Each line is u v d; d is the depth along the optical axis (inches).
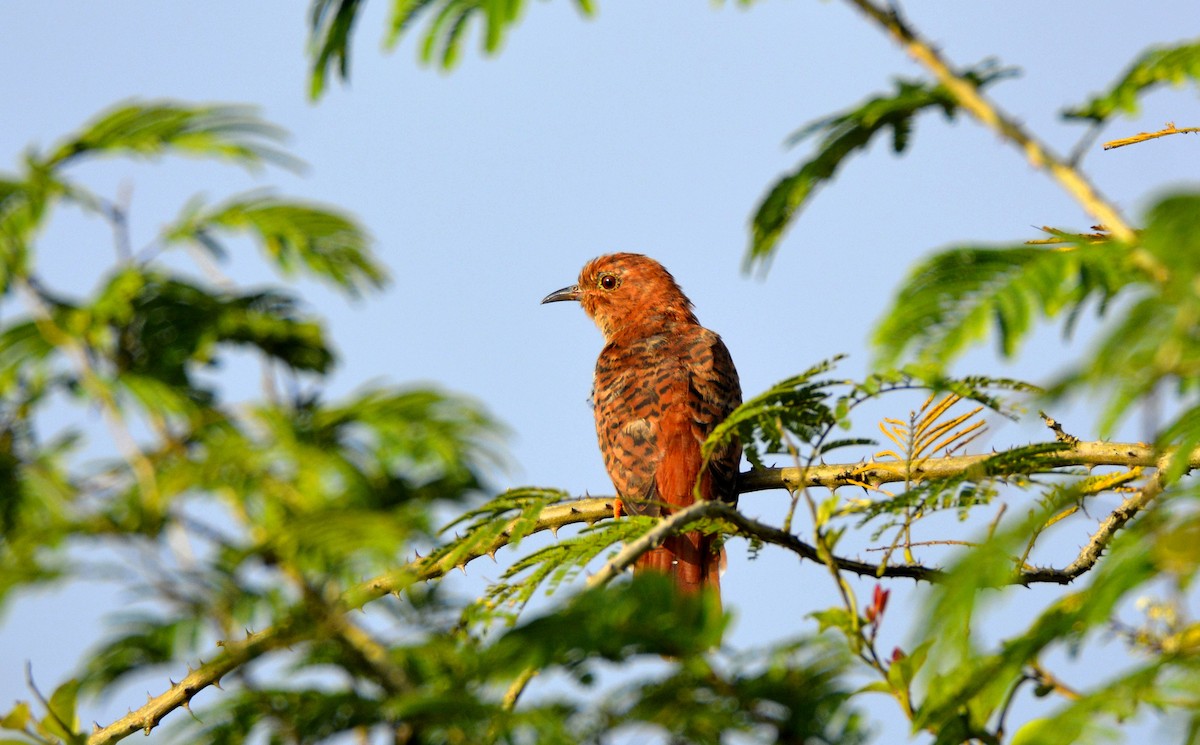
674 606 220.4
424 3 261.7
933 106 250.1
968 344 213.8
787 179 261.0
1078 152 232.8
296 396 222.5
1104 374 195.3
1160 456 357.1
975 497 344.8
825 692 219.9
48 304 214.5
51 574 195.9
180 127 227.3
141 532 200.7
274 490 206.4
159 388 209.5
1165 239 189.3
